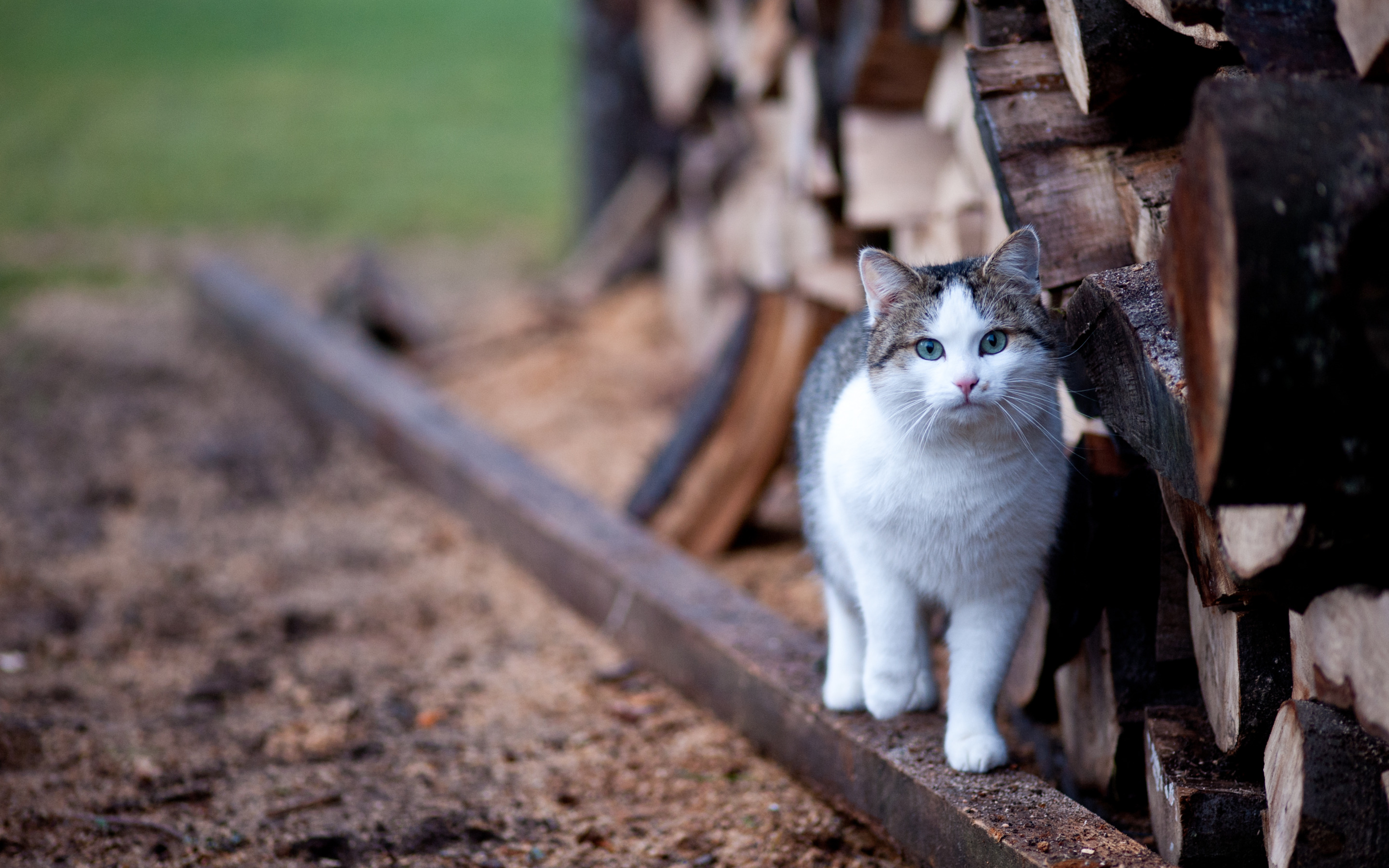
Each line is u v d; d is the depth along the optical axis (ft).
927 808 7.50
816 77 13.79
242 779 9.41
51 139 42.60
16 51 55.06
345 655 12.08
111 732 10.13
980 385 7.18
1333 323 4.86
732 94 22.72
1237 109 4.95
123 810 8.84
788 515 15.70
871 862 8.13
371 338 23.80
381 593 13.75
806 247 14.25
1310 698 6.20
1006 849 6.77
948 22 10.69
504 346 24.25
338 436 19.33
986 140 8.01
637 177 28.09
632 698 10.84
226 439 19.42
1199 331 5.25
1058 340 7.68
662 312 25.03
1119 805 8.13
